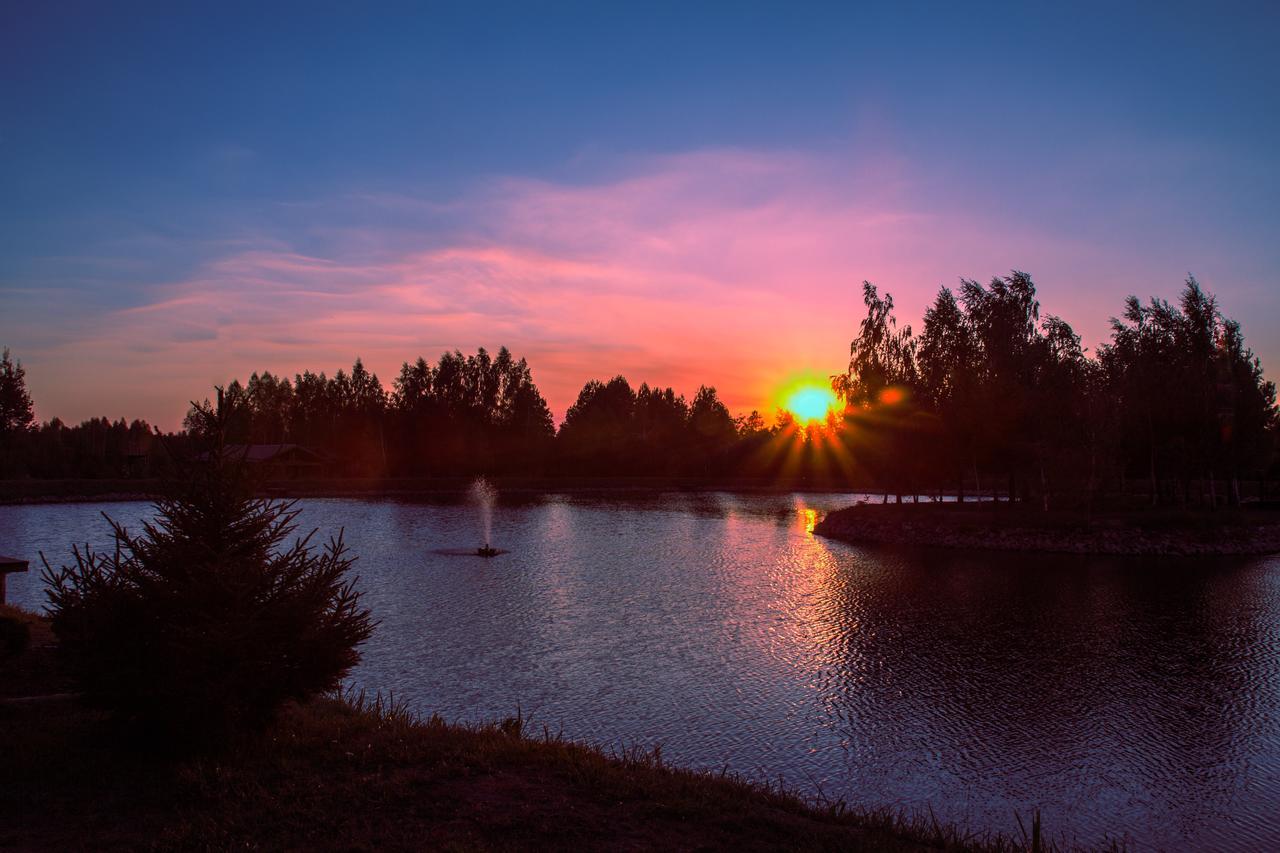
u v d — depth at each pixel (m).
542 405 145.88
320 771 8.77
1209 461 54.66
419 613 27.84
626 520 69.31
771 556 44.62
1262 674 20.06
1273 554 44.31
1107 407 49.81
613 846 7.18
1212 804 12.69
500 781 8.74
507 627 25.55
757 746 15.09
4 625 13.23
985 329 58.94
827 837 7.80
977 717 16.80
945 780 13.57
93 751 9.05
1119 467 52.94
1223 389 54.53
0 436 104.19
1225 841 11.47
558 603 29.84
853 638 24.08
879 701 17.81
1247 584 34.44
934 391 61.81
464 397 132.00
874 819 9.35
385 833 7.25
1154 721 16.52
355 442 131.25
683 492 116.12
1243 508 58.62
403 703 17.41
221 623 8.84
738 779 11.37
